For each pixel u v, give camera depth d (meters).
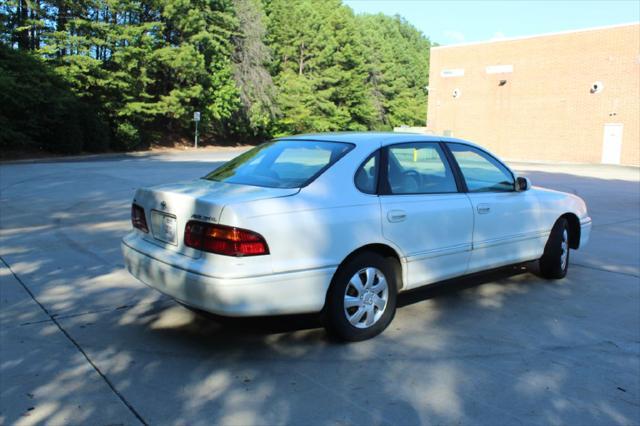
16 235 8.40
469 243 5.05
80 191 14.15
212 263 3.79
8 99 28.23
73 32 32.97
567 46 37.22
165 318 4.84
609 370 3.89
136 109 36.50
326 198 4.14
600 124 36.06
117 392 3.48
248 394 3.47
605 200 14.48
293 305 3.91
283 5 55.44
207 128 47.31
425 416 3.23
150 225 4.46
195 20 39.66
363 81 65.50
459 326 4.72
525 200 5.70
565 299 5.52
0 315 4.86
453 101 44.16
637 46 33.97
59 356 4.02
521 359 4.06
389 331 4.58
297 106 53.41
